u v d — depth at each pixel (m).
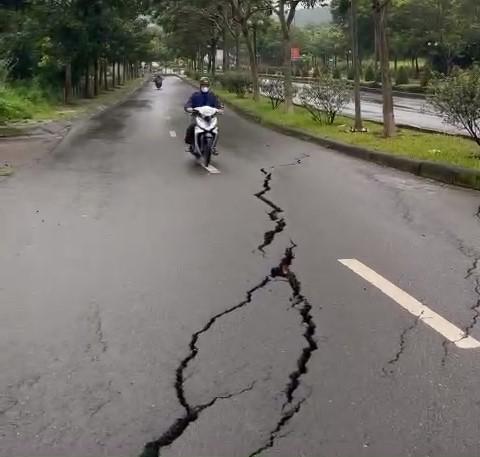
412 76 55.88
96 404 3.59
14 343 4.39
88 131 20.84
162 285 5.57
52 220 8.00
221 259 6.35
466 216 8.37
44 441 3.24
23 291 5.42
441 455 3.12
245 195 9.73
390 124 16.34
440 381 3.85
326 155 14.71
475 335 4.54
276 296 5.31
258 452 3.14
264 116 24.64
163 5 43.47
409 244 6.95
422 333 4.57
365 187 10.49
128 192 9.94
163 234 7.32
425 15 46.31
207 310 5.00
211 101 13.70
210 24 57.41
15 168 12.45
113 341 4.43
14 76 32.41
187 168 12.57
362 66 70.31
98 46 33.53
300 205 8.98
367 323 4.74
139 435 3.29
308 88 22.17
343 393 3.71
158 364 4.08
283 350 4.28
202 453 3.14
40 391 3.74
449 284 5.64
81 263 6.21
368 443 3.22
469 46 45.34
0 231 7.44
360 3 48.94
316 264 6.20
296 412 3.50
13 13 30.23
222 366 4.05
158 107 35.06
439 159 12.20
